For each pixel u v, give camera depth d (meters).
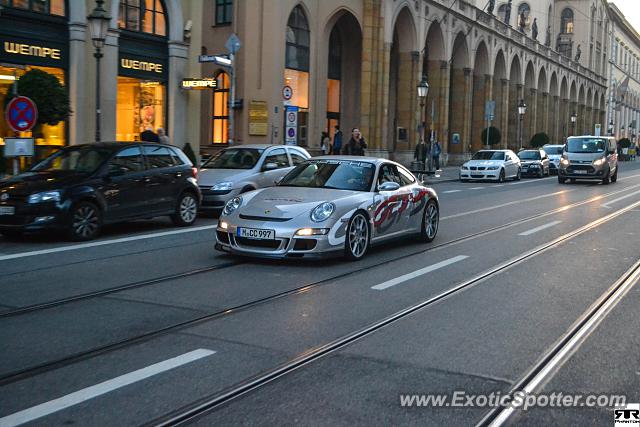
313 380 5.02
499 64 55.47
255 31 32.12
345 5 34.94
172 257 10.20
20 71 19.20
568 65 74.38
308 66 34.50
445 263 9.98
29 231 11.23
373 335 6.21
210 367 5.26
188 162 14.31
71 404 4.49
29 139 14.40
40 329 6.28
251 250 9.33
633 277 9.20
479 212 17.84
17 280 8.46
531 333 6.36
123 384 4.87
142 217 12.99
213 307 7.16
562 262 10.30
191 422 4.23
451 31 44.59
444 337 6.18
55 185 11.48
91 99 20.95
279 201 9.69
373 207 10.24
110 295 7.68
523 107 51.84
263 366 5.30
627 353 5.80
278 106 32.25
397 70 44.59
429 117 44.50
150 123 23.44
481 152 34.62
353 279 8.70
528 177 38.53
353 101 39.03
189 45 24.36
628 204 21.03
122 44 22.17
